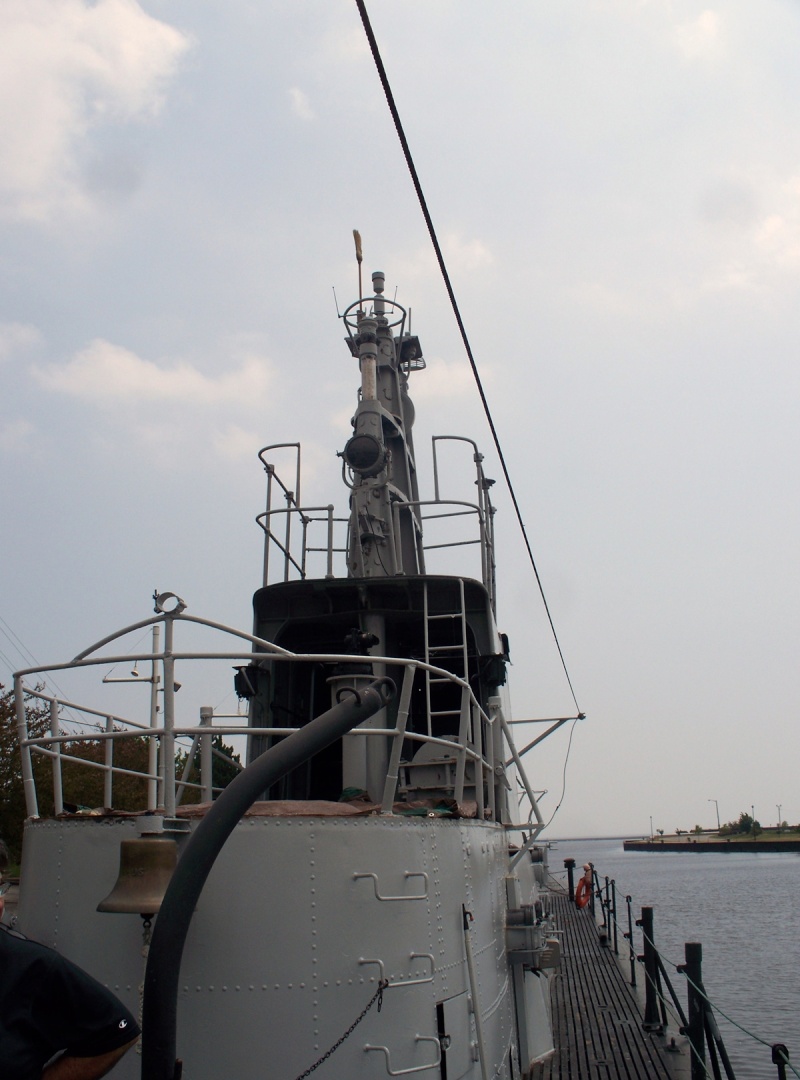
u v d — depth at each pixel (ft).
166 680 15.88
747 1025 56.13
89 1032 9.75
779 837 552.00
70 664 16.85
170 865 14.61
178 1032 14.87
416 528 34.53
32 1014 9.48
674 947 93.20
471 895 20.06
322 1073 15.21
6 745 66.33
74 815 16.42
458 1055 17.90
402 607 28.86
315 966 15.57
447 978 17.88
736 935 104.32
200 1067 14.80
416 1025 16.51
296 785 30.32
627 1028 37.83
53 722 19.13
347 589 28.50
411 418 36.81
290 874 15.78
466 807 23.26
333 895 15.99
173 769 15.67
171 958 12.75
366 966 15.97
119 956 15.42
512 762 29.55
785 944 94.12
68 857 16.20
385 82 14.84
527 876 32.96
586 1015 40.40
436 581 27.96
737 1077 44.50
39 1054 9.51
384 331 35.65
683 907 143.64
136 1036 10.23
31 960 9.57
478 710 22.98
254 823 15.80
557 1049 34.45
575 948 59.98
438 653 29.96
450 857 18.89
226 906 15.34
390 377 35.53
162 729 15.81
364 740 25.41
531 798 27.48
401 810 19.29
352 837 16.40
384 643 28.40
